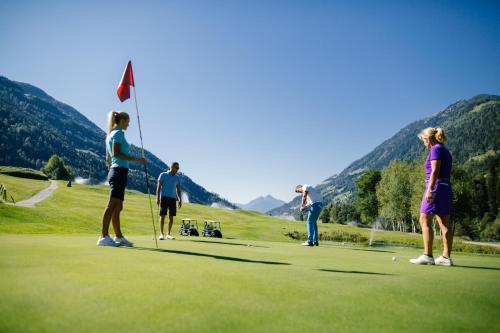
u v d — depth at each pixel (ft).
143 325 5.97
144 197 324.19
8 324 5.66
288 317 6.82
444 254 18.10
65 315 6.26
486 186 458.50
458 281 11.79
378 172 312.71
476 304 8.50
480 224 362.94
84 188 312.09
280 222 213.25
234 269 12.46
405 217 258.78
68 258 12.81
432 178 17.98
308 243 34.78
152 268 11.65
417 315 7.34
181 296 7.98
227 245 25.79
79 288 8.21
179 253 17.29
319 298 8.48
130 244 20.77
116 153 20.26
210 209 252.42
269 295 8.55
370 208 308.81
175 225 112.37
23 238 22.24
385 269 14.74
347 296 8.83
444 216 18.02
